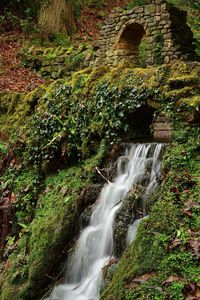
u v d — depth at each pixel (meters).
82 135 6.60
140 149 5.73
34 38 13.29
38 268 5.45
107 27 9.19
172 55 7.79
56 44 12.98
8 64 11.75
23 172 7.20
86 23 15.23
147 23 8.20
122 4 17.20
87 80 6.91
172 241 4.00
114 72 6.57
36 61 11.60
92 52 10.02
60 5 13.52
